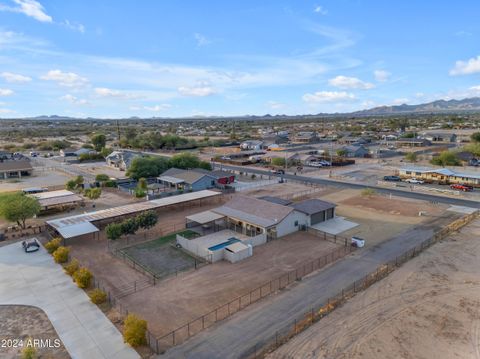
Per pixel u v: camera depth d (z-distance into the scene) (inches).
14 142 7500.0
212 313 1065.5
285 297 1152.2
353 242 1594.5
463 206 2246.6
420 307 1075.9
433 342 912.3
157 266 1416.1
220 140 6894.7
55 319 1046.4
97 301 1119.6
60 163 4576.8
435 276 1277.1
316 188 2898.6
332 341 920.3
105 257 1512.1
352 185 2999.5
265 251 1557.6
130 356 878.4
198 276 1320.1
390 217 2043.6
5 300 1159.0
